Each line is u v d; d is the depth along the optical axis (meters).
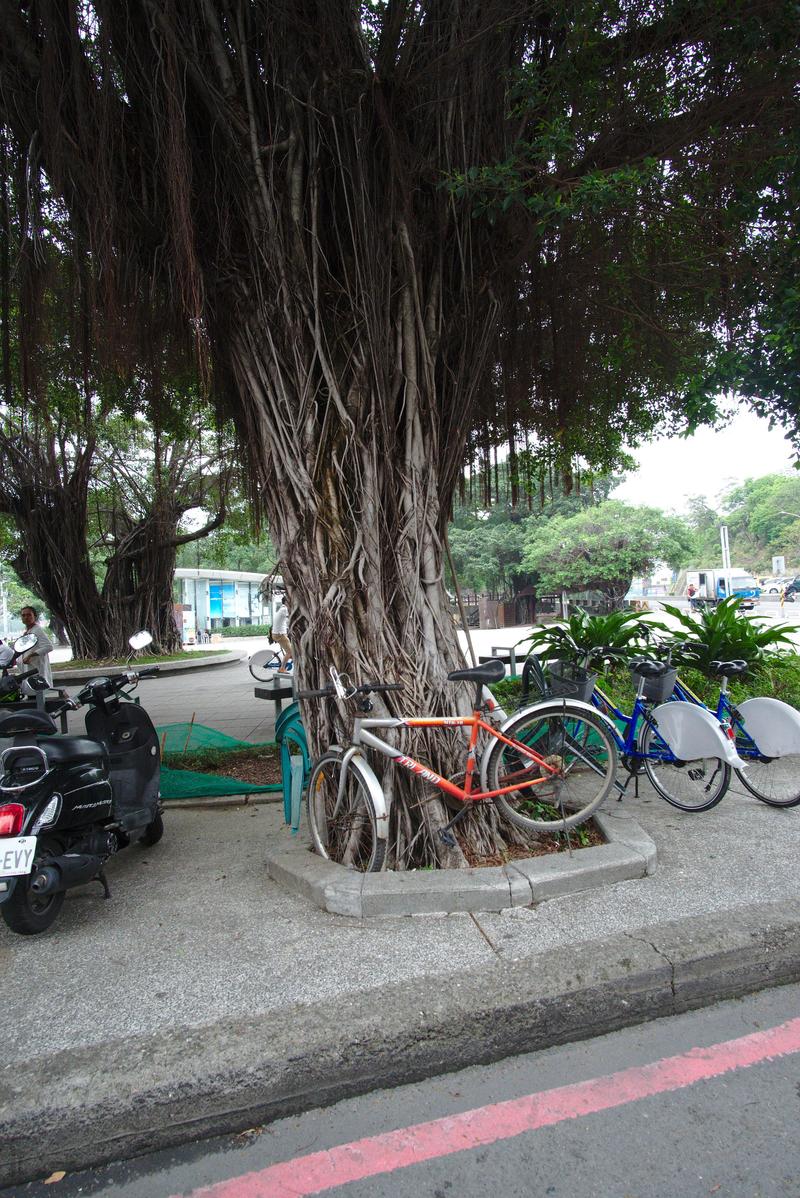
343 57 3.90
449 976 2.69
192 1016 2.54
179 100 3.84
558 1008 2.54
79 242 4.63
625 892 3.37
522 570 32.34
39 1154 2.08
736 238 5.32
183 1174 2.04
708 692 7.13
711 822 4.41
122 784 4.25
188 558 39.69
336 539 3.91
